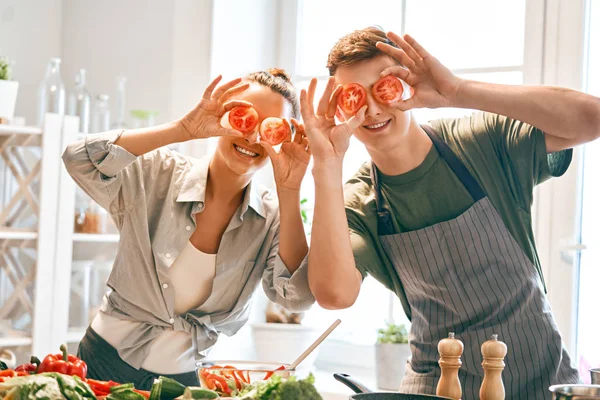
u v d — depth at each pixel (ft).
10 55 10.45
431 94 5.01
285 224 5.37
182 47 9.69
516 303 5.22
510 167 5.32
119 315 5.79
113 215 5.75
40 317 9.21
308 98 5.05
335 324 4.28
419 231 5.33
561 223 8.16
